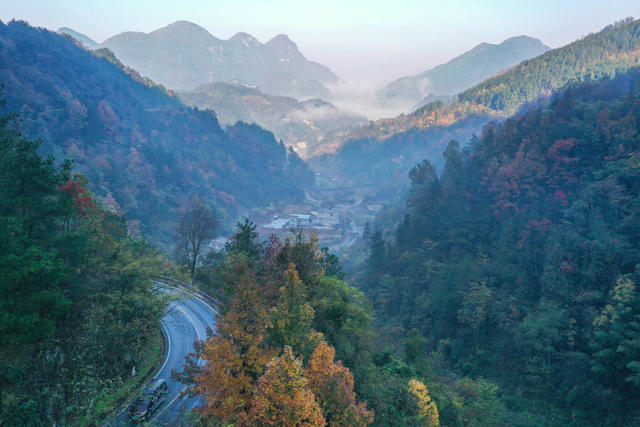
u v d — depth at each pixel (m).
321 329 34.59
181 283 46.66
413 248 113.06
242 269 35.00
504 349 66.50
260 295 28.81
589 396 54.22
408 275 100.56
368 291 109.38
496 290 78.31
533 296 75.81
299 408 17.92
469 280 80.38
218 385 20.58
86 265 28.61
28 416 19.61
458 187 119.19
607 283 66.25
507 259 84.50
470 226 98.75
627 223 73.12
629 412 50.66
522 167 102.62
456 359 71.25
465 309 73.50
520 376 62.38
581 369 58.19
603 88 150.00
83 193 31.28
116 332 27.22
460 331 73.44
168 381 29.75
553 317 64.25
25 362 21.81
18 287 21.73
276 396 18.02
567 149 99.44
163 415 25.95
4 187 23.77
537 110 127.69
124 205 169.38
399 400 30.81
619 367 52.84
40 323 21.78
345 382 21.97
